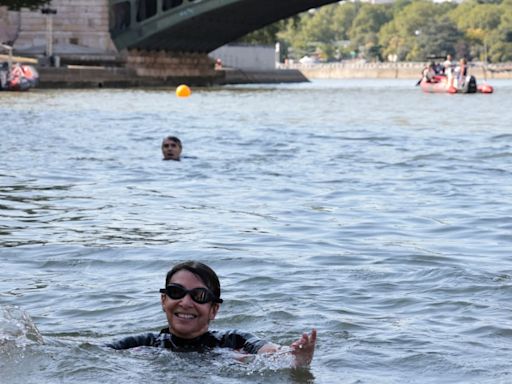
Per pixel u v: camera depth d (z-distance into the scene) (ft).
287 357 24.76
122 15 338.75
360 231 47.55
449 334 28.40
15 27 332.60
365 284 35.17
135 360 24.71
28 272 37.68
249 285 35.09
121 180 68.95
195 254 40.70
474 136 110.52
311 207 56.13
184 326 25.59
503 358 26.12
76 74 309.22
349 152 91.25
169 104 193.88
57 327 29.55
